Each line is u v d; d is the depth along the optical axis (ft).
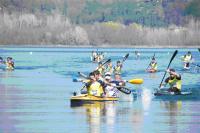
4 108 173.99
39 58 554.05
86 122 150.41
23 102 187.42
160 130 140.77
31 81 268.00
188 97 201.98
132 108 174.40
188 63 374.84
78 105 180.24
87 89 189.78
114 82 210.38
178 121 152.66
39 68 378.94
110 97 190.29
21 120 153.17
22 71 346.74
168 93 205.46
